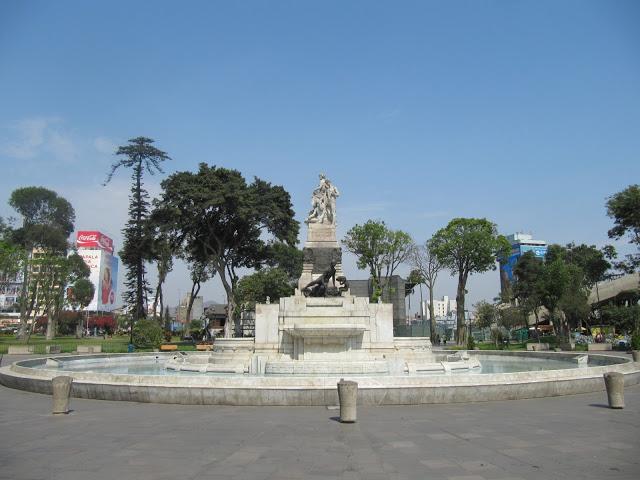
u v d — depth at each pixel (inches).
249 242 2637.8
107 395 727.7
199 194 2321.6
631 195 2121.1
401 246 2790.4
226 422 553.9
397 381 692.7
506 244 2755.9
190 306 3019.2
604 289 3181.6
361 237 2765.7
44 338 3772.1
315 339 1088.2
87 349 1959.9
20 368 911.7
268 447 436.8
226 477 348.8
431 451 419.5
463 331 2694.4
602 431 493.0
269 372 1004.6
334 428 519.2
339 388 558.3
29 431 510.0
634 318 2246.6
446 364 1065.5
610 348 1946.4
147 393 704.4
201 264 2908.5
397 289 3095.5
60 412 612.7
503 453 410.6
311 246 1368.1
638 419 555.2
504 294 3464.6
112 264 6855.3
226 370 1043.9
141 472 361.1
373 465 377.7
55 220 3905.0
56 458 401.4
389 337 1143.0
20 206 3828.7
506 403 678.5
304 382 688.4
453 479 340.5
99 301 6245.1
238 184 2404.0
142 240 2598.4
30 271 2960.1
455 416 582.6
